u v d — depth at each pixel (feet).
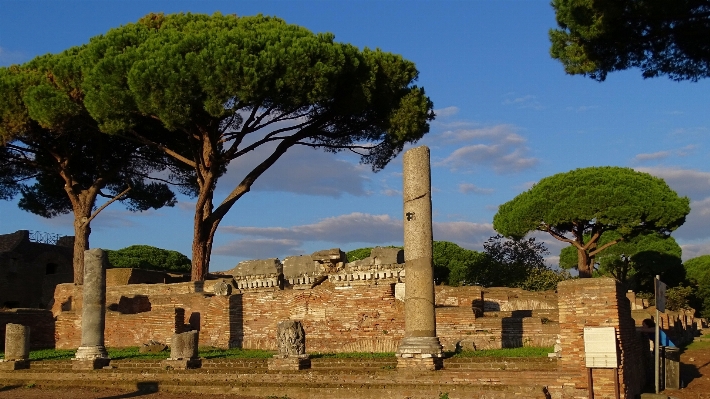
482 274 159.84
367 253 188.75
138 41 112.37
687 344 121.90
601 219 147.54
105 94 106.63
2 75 124.36
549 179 157.07
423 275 66.03
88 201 137.80
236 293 92.53
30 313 105.70
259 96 102.78
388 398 60.54
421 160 68.28
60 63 116.16
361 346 81.10
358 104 114.11
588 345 57.77
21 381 77.87
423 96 122.42
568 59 72.79
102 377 75.20
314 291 85.40
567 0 70.08
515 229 157.17
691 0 64.64
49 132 130.93
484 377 60.49
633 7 65.98
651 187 147.95
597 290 58.59
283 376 67.05
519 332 78.74
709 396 67.46
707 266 227.61
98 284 82.69
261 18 124.57
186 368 73.56
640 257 199.11
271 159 124.47
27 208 157.99
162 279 154.92
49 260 192.75
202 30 113.19
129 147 138.41
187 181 149.38
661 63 70.74
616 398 56.44
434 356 63.98
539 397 56.29
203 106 105.91
